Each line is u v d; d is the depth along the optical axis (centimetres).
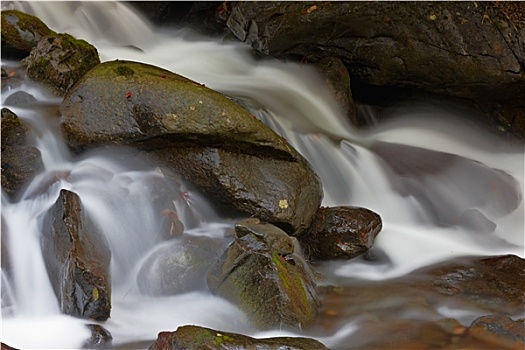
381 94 898
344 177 743
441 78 830
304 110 802
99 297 483
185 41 991
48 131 614
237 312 505
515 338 485
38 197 566
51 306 507
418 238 677
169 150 603
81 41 729
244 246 516
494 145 880
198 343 416
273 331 489
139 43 988
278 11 807
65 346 462
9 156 575
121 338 477
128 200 573
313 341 438
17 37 760
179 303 523
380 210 720
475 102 889
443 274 604
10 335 470
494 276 598
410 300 553
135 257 556
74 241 499
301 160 620
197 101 589
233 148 602
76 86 618
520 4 803
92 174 591
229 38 955
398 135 859
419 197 737
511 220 766
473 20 795
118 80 606
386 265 623
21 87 695
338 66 841
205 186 596
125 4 1016
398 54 823
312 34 831
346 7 796
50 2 959
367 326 512
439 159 805
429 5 790
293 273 515
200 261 541
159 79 603
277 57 874
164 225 566
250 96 792
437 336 498
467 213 718
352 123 827
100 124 599
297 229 599
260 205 589
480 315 529
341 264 612
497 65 802
